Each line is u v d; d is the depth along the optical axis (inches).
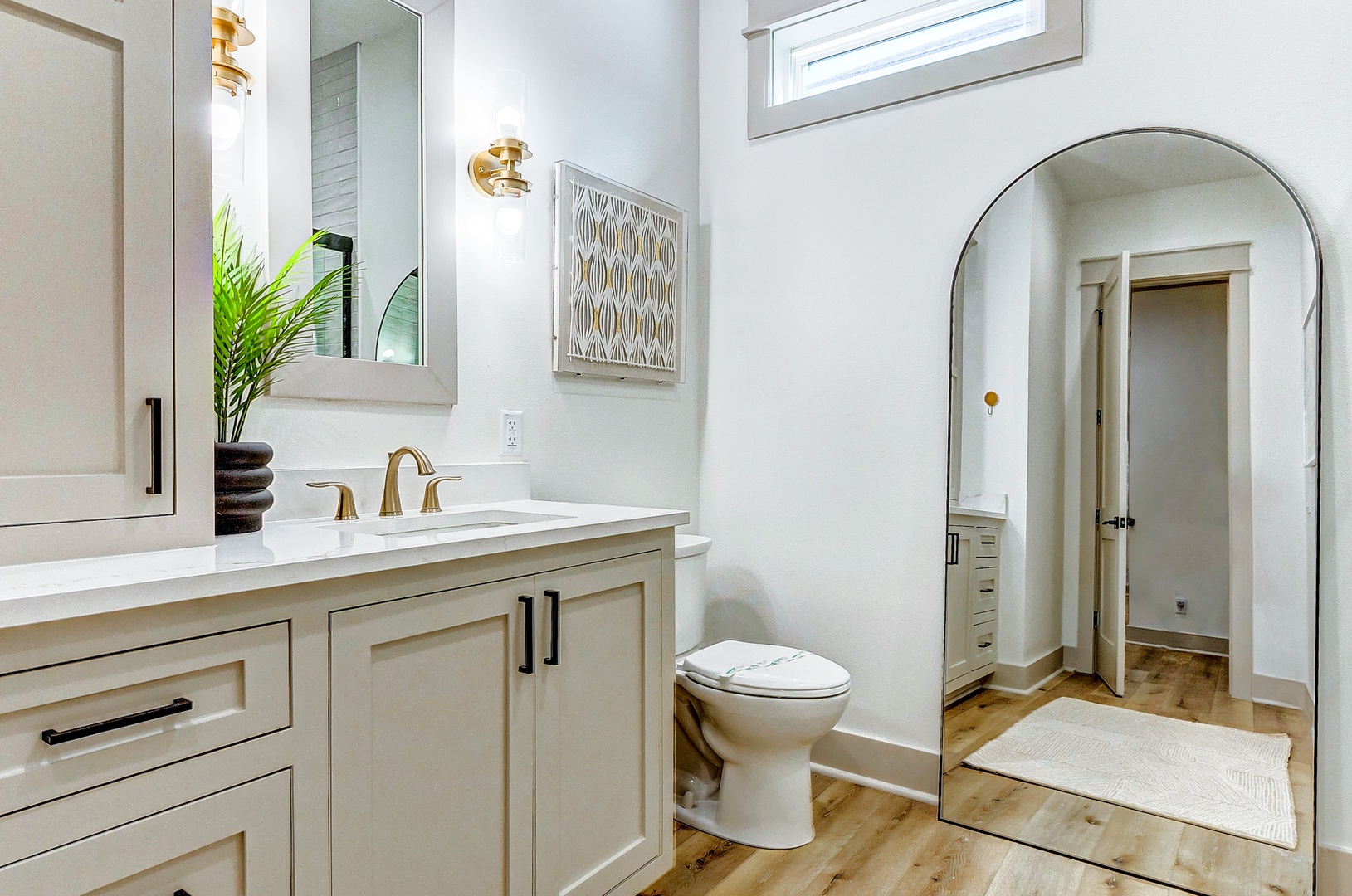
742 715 73.5
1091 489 77.8
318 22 61.1
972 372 84.4
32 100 35.2
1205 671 71.7
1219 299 71.8
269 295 53.9
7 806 28.8
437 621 45.4
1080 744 76.4
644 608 63.3
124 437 38.2
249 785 36.2
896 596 89.4
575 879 56.1
